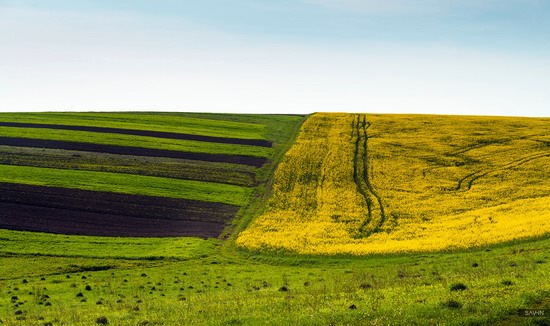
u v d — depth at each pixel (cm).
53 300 3591
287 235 5641
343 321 2309
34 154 8469
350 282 3525
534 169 7869
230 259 5062
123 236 5616
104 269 4688
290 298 2992
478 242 4941
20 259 4856
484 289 2645
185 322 2555
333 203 6762
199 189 7319
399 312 2336
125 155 8712
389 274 3972
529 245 4672
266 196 7169
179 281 4212
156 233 5762
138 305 3203
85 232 5662
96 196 6800
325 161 8575
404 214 6259
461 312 2255
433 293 2689
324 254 5022
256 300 3014
